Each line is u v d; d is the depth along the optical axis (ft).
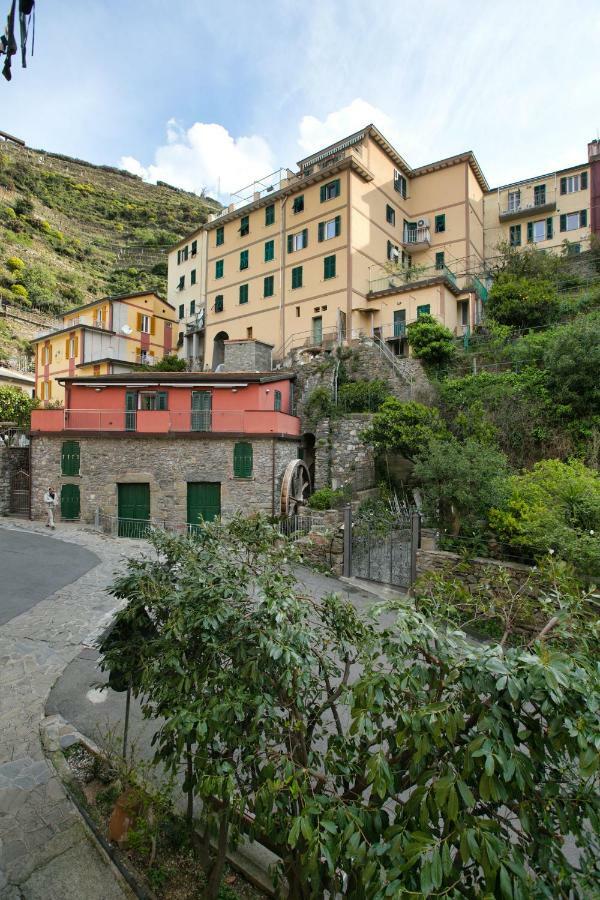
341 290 88.79
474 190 107.24
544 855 6.59
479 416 53.11
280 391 70.90
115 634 14.52
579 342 49.19
